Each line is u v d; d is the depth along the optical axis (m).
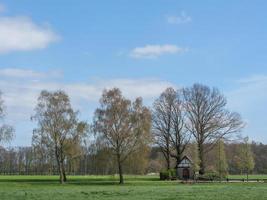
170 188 75.25
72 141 108.12
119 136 104.38
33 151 109.19
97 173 172.75
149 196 54.16
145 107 107.06
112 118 104.69
